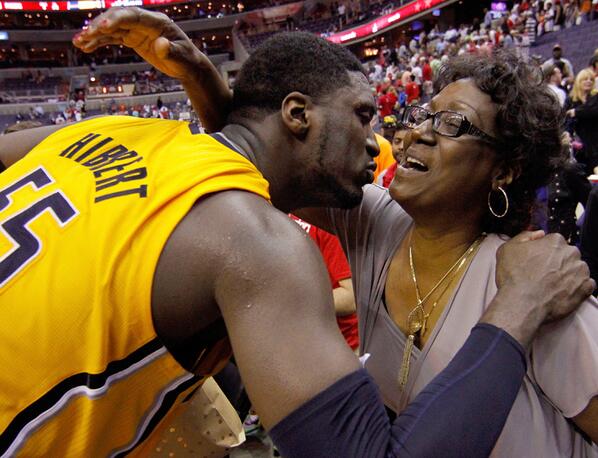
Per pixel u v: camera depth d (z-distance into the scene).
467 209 0.89
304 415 0.61
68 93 27.69
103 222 0.74
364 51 23.45
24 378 0.73
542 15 11.16
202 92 1.07
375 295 1.02
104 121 0.99
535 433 0.81
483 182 0.87
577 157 3.54
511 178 0.87
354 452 0.61
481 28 12.62
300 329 0.65
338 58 0.92
